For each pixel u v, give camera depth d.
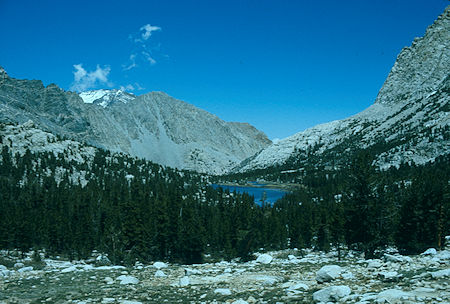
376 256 34.31
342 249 48.28
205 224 90.38
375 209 33.66
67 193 129.88
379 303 10.02
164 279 22.41
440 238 42.72
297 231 78.25
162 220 66.69
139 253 60.53
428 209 42.88
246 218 90.19
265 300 14.20
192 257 64.62
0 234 65.44
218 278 21.34
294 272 21.84
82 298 17.14
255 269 25.03
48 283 21.62
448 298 9.47
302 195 174.12
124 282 21.06
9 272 26.25
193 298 16.03
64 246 72.38
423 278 12.83
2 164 180.75
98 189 149.38
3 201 115.56
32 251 72.12
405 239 43.19
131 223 61.06
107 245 59.75
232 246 72.56
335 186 181.00
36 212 99.12
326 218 68.19
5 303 16.72
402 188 58.50
